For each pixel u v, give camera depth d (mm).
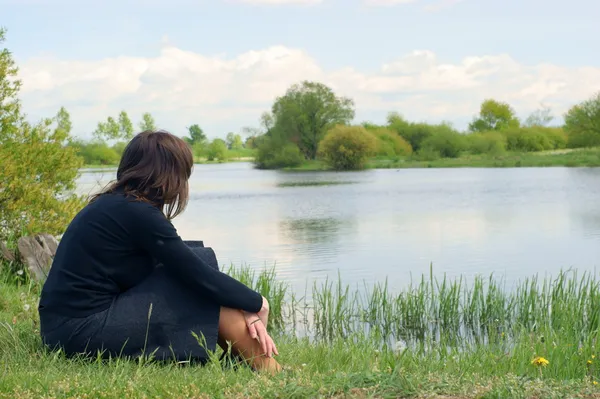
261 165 90750
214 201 31859
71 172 10203
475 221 20734
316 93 93438
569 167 70062
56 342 3424
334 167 79000
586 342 5863
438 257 13672
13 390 2947
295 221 21891
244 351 3475
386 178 53219
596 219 20562
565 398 2859
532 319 8188
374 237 17250
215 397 2867
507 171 62750
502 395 2869
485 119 124938
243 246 16016
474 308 8492
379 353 5016
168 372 3219
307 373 3283
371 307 8750
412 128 100750
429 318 8367
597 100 92750
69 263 3391
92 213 3408
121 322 3348
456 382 3049
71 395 2895
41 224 9469
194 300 3439
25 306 5461
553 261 12953
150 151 3473
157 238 3352
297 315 8586
